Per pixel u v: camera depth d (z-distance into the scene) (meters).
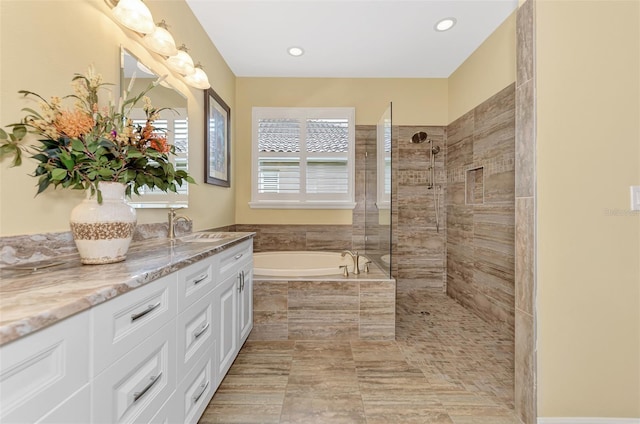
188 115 2.14
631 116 1.33
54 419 0.57
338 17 2.31
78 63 1.19
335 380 1.77
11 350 0.50
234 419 1.44
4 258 0.90
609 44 1.32
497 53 2.51
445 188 3.46
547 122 1.32
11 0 0.92
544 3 1.31
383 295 2.29
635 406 1.37
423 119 3.45
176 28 1.98
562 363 1.36
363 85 3.42
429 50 2.83
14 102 0.94
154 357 0.91
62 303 0.59
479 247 2.79
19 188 0.95
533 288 1.36
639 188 1.33
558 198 1.33
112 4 1.37
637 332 1.35
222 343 1.50
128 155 0.98
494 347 2.20
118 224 0.99
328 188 3.40
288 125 3.38
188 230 2.12
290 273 2.41
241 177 3.40
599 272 1.35
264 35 2.55
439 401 1.59
